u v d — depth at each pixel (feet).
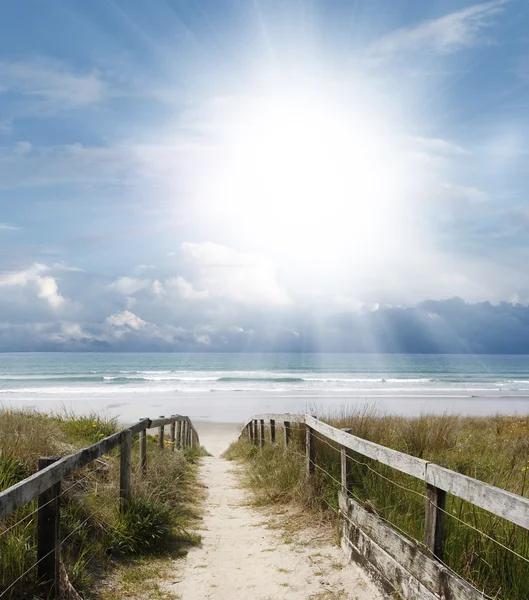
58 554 12.66
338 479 21.40
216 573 16.21
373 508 15.88
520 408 107.45
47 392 143.02
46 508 12.35
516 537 12.48
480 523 13.85
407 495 16.96
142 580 15.24
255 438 45.80
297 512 22.04
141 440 25.68
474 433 42.78
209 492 29.01
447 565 11.73
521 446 32.78
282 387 168.86
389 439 30.50
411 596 12.19
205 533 20.53
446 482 10.97
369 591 14.25
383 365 383.04
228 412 103.81
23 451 19.69
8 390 146.00
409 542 12.67
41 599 11.85
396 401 119.85
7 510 9.73
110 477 21.39
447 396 134.00
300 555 17.34
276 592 14.65
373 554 14.60
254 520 22.17
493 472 21.83
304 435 30.12
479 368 348.38
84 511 17.35
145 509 18.85
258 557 17.48
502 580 11.73
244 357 622.54
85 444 28.09
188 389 156.46
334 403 113.39
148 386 169.68
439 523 11.64
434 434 32.42
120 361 458.50
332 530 19.29
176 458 31.86
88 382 190.60
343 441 18.19
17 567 12.22
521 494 16.48
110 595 14.02
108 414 92.89
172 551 17.94
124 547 17.19
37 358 552.82
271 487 25.98
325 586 14.84
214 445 70.33
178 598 14.28
